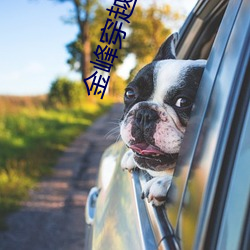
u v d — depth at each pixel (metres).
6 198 5.82
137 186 1.74
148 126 1.61
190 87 1.64
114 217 1.77
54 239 4.62
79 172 7.73
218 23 2.46
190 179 1.20
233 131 1.09
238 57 1.17
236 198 1.02
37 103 19.58
